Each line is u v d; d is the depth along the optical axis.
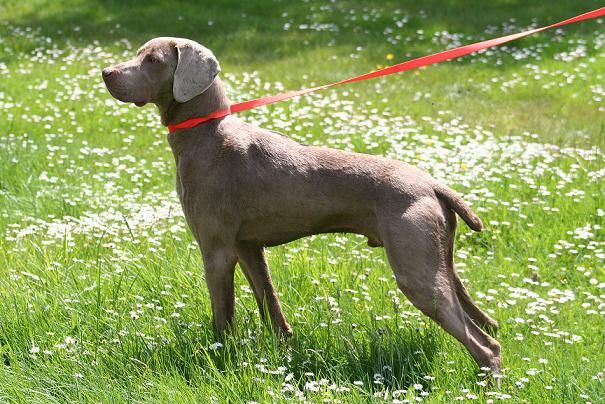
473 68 21.28
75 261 9.97
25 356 8.30
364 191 7.79
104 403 7.34
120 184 13.34
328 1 28.12
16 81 19.64
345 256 10.49
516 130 16.30
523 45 22.88
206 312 8.98
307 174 7.92
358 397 7.34
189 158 8.14
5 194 12.72
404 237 7.53
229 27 25.41
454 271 8.09
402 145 14.30
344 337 8.23
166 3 27.89
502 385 7.58
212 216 8.04
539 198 12.34
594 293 9.88
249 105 8.88
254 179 7.95
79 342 8.34
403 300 9.30
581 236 10.85
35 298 9.05
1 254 10.56
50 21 25.97
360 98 18.50
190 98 7.98
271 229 8.12
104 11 26.92
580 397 7.30
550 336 8.54
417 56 22.27
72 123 16.58
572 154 14.08
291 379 7.73
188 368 7.99
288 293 9.31
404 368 7.89
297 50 23.12
